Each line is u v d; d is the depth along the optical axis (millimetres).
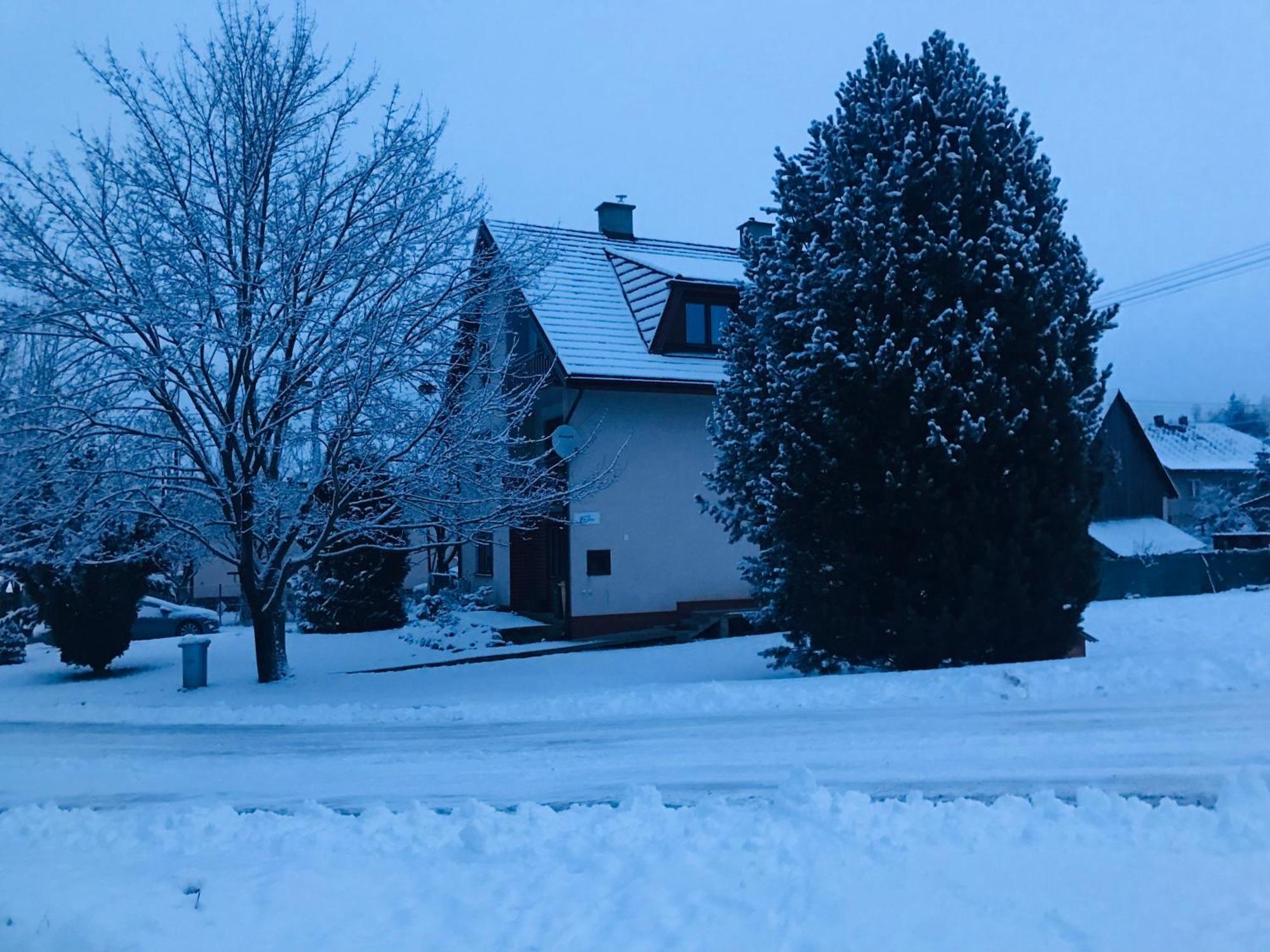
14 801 8398
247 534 15062
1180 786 6383
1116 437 36781
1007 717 8906
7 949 4773
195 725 12133
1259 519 44000
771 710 10219
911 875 4922
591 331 20797
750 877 5066
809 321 12867
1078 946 4098
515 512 15570
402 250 13867
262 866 5797
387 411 13836
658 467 20391
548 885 5195
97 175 12984
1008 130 13227
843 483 12578
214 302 13039
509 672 15586
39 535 14039
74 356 13094
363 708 12594
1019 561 11945
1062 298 12695
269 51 13922
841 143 13094
